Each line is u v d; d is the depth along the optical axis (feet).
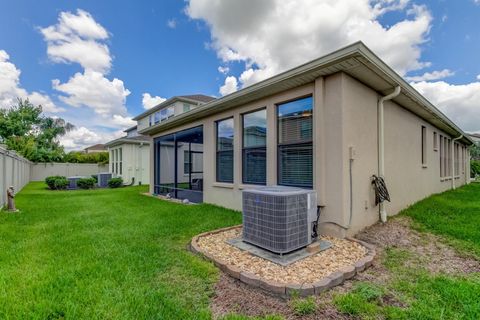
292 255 10.81
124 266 9.80
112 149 61.62
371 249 11.45
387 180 17.79
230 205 21.83
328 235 13.71
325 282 8.14
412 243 12.66
